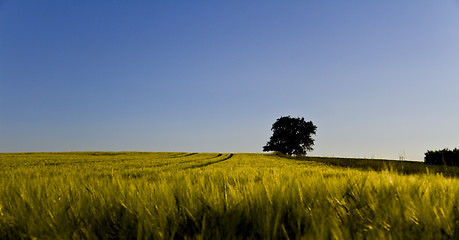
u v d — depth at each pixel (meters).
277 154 57.88
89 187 2.76
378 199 2.13
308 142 68.56
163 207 1.97
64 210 1.94
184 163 25.97
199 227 1.75
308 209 1.98
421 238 1.50
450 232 1.62
